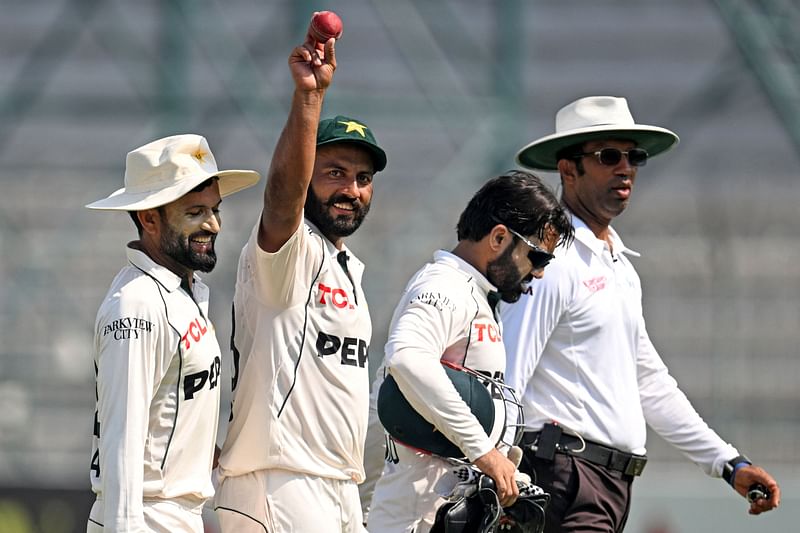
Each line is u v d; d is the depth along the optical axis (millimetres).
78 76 58156
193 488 13828
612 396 18531
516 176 16547
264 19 57406
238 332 15039
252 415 14844
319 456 14969
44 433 47562
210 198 14031
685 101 55344
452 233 47031
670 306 45844
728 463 20391
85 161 55719
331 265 15203
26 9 59094
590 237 18766
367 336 15539
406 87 55375
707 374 45031
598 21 56938
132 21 59375
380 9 55594
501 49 47844
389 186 52156
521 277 16469
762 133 54000
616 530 18844
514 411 16625
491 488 15383
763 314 45531
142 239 14062
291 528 14719
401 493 16062
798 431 43875
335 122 15398
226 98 54281
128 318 13258
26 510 34156
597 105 19625
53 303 50125
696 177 52156
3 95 57062
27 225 51594
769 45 49625
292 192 13852
